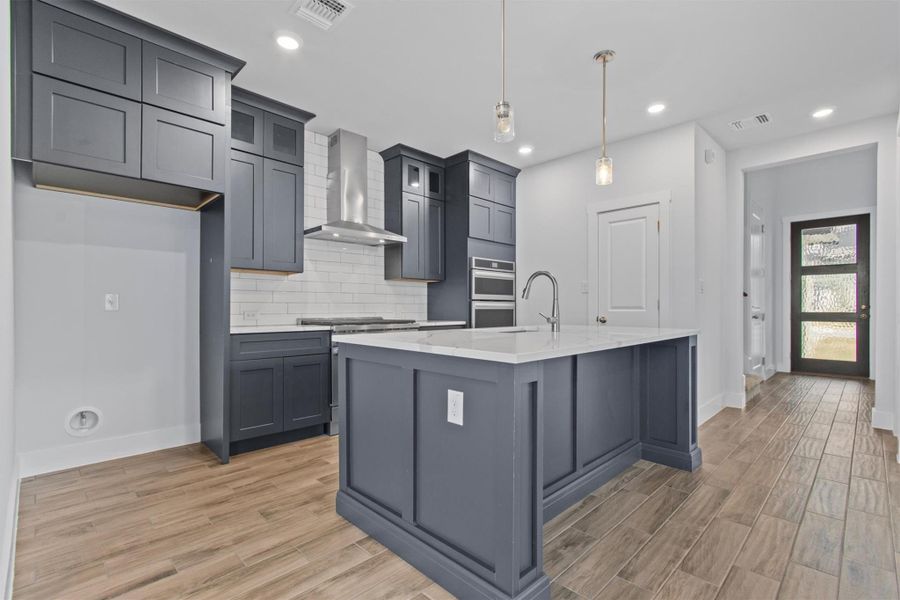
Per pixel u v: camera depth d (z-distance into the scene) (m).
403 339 1.91
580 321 4.50
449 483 1.64
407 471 1.78
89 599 1.51
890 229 3.59
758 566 1.70
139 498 2.30
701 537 1.92
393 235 4.04
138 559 1.75
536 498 1.50
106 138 2.35
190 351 3.21
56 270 2.68
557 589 1.57
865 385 5.43
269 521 2.07
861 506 2.19
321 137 4.07
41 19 2.18
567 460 2.27
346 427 2.14
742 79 3.05
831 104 3.43
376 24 2.46
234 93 3.17
